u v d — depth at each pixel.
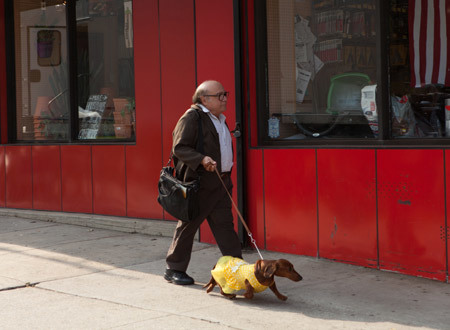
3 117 9.91
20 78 9.82
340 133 6.18
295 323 4.36
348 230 5.88
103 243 7.39
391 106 5.78
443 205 5.21
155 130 7.84
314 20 6.37
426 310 4.58
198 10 7.00
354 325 4.29
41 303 5.03
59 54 9.26
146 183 7.98
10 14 9.85
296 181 6.27
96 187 8.56
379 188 5.62
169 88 7.64
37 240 7.68
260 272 4.61
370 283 5.30
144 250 6.95
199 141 5.12
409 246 5.46
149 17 7.78
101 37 8.68
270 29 6.66
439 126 5.55
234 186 6.72
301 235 6.27
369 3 5.89
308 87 6.43
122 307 4.86
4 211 9.62
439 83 5.54
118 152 8.26
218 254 6.61
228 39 6.72
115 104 8.54
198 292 5.22
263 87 6.70
